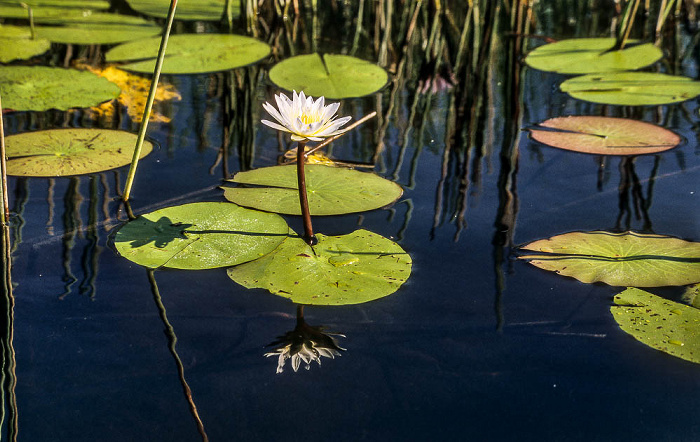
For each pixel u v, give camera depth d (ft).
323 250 5.63
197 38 11.98
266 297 5.10
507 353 4.53
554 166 7.50
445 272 5.43
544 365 4.41
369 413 4.03
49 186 6.83
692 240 5.81
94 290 5.15
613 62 11.06
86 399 4.13
